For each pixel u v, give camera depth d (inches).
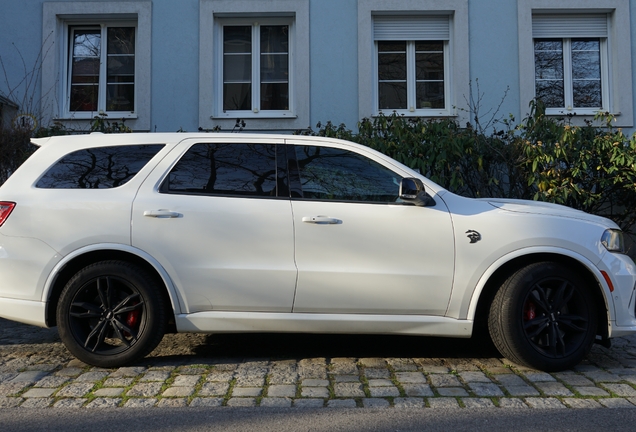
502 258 170.4
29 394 152.0
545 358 169.9
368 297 169.9
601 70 402.0
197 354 190.5
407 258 170.2
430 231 170.9
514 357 171.0
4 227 171.0
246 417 137.2
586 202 305.4
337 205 173.0
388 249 170.1
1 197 173.9
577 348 171.6
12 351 194.5
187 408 142.6
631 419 136.4
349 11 392.8
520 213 174.9
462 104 391.5
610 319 171.8
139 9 392.8
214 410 141.6
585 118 388.5
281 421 134.9
